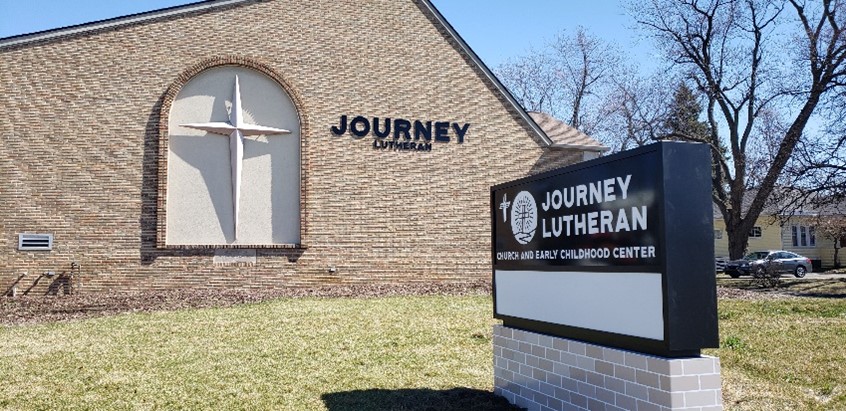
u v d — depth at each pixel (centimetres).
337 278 1991
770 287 2523
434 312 1430
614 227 598
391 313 1413
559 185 674
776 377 896
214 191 1922
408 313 1414
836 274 3759
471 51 2170
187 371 908
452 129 2134
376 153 2055
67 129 1866
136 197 1881
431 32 2147
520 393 727
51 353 1034
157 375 888
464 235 2117
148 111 1902
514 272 750
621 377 579
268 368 924
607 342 605
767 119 3622
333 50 2050
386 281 2034
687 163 553
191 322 1314
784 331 1234
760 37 3484
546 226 692
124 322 1336
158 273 1872
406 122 2091
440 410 724
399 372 903
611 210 602
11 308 1611
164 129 1895
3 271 1820
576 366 636
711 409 534
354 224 2017
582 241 639
